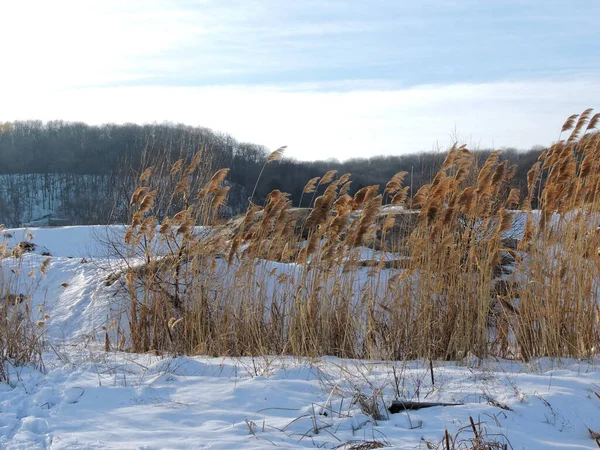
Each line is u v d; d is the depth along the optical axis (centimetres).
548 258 892
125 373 754
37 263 1625
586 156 908
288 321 963
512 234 1340
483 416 557
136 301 1122
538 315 865
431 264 936
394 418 563
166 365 780
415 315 912
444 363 823
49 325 1293
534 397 596
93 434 534
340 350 931
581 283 861
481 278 901
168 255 1169
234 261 1177
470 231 995
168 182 1500
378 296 993
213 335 1016
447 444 464
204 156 1641
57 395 653
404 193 984
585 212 908
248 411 597
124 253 1511
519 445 498
